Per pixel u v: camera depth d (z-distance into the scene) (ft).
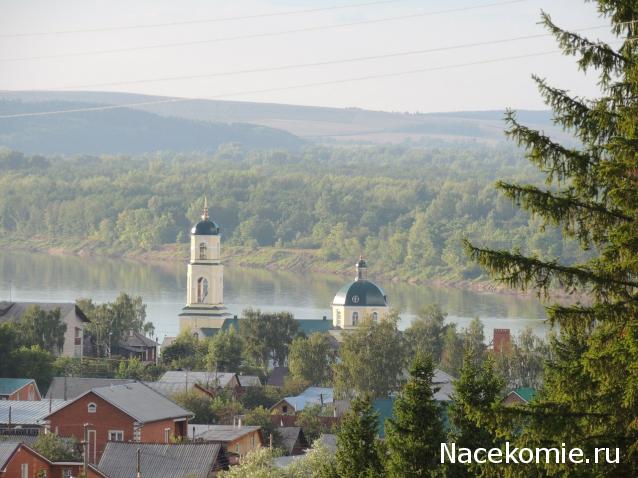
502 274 278.46
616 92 284.82
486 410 274.98
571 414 271.69
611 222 278.46
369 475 419.13
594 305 273.54
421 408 405.80
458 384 397.60
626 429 269.85
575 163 283.38
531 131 286.46
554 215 279.08
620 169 274.57
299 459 574.97
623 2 282.97
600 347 273.13
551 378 285.64
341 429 442.91
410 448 401.08
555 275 278.05
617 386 270.87
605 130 284.00
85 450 577.43
